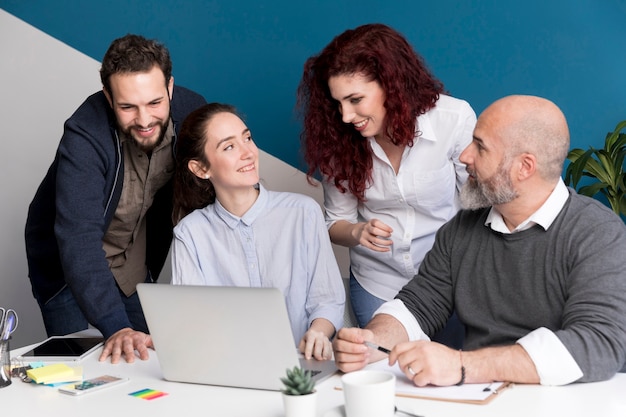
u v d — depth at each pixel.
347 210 2.59
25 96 3.66
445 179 2.45
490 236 1.88
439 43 3.21
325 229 2.29
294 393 1.31
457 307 1.93
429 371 1.53
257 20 3.38
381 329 1.89
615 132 2.93
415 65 2.31
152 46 2.22
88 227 2.29
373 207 2.55
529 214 1.78
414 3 3.21
